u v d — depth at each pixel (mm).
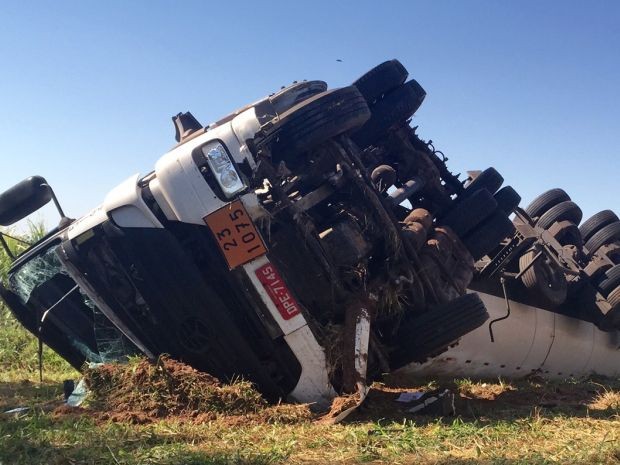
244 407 6359
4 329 11867
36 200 7621
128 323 6844
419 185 9109
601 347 11273
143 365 6492
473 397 8242
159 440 5289
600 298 10766
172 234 6695
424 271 7602
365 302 6941
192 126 8734
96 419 5918
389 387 8062
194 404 6316
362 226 7258
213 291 6664
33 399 7363
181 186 6574
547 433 5977
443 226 8766
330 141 7141
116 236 6684
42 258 7191
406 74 9078
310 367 6699
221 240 6598
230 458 4762
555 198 11875
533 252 9938
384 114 8844
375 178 8242
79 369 7750
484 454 5238
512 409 7359
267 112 7809
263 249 6594
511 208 10164
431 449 5344
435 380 8906
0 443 4883
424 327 7379
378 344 7383
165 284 6645
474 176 10672
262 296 6633
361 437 5574
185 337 6719
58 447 4902
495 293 9789
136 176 6840
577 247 11555
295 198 7250
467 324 7328
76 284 7367
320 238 6988
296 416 6270
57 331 7648
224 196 6547
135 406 6242
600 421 6629
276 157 7035
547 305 10070
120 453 4719
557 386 9367
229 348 6660
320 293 6875
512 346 9922
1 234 7785
